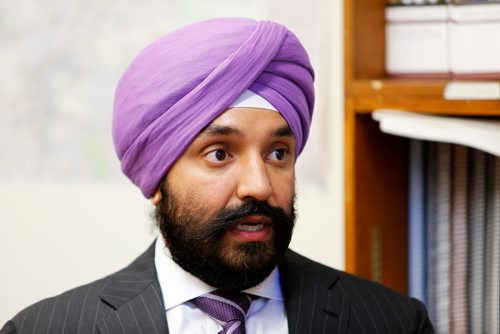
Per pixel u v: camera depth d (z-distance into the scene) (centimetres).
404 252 269
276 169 212
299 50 217
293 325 223
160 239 236
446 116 234
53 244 410
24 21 397
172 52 212
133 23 374
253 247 205
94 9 382
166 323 217
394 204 264
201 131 206
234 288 212
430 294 257
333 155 337
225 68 204
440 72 242
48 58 395
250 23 213
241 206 204
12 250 420
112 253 396
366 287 239
